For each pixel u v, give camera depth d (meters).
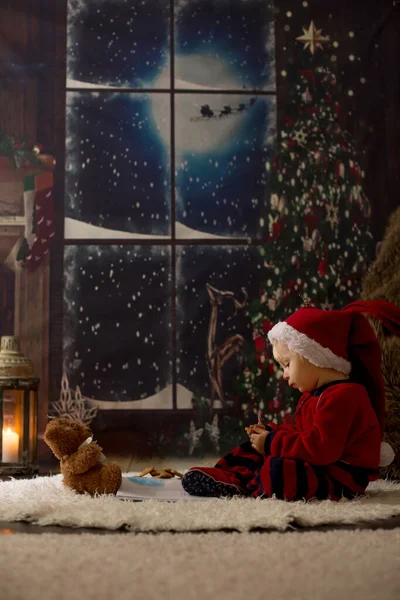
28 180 3.29
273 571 1.05
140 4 3.46
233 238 3.35
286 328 1.98
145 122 3.39
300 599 0.93
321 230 3.38
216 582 0.99
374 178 3.43
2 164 3.29
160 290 3.30
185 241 3.34
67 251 3.28
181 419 3.23
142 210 3.34
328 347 1.95
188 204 3.36
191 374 3.26
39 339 3.23
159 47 3.44
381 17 3.51
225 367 3.27
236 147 3.41
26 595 0.93
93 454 1.89
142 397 3.24
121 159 3.36
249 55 3.47
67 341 3.24
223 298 3.32
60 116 3.35
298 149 3.42
